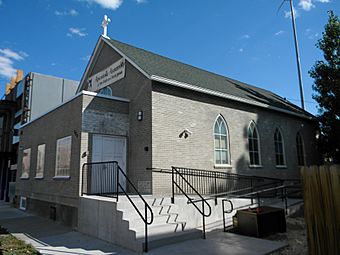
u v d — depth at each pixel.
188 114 11.89
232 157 13.41
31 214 13.27
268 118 16.19
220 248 6.51
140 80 11.53
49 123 12.99
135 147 11.16
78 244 7.44
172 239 6.96
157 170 10.33
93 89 15.06
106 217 7.95
